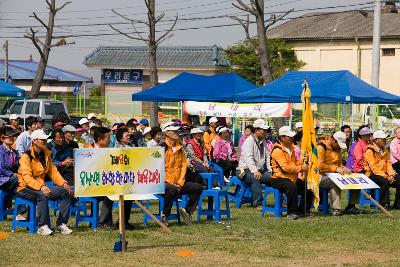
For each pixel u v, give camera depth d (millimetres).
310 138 15219
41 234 12711
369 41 50656
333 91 20406
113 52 59344
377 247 11977
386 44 50312
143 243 12086
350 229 13688
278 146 15195
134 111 46531
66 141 14875
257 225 14164
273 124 32906
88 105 47219
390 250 11734
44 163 12906
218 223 14383
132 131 19078
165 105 47000
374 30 29438
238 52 52812
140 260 10625
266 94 21172
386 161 16891
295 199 15102
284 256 11117
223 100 23828
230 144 20109
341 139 15867
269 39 52125
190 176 14586
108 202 13477
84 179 11547
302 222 14578
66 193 12898
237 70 52688
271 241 12414
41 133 12781
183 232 13273
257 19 30562
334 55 51875
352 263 10633
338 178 15680
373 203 16609
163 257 10883
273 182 15266
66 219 12969
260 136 16969
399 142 17984
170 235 12922
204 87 24297
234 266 10266
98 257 10820
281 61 51750
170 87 24688
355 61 51062
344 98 20141
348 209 16188
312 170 15164
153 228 13688
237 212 16188
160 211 14062
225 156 19969
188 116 28141
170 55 58219
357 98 20172
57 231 12945
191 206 14211
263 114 25875
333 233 13234
